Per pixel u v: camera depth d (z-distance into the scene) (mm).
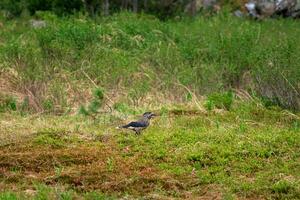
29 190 11375
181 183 11625
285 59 17969
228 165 12602
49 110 16766
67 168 12359
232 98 17672
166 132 14508
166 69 19594
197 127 15125
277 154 13211
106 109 16828
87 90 18188
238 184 11617
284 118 16188
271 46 19797
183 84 18562
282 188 11336
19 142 13773
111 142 13906
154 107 17047
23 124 15180
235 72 19094
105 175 11891
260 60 18703
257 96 18156
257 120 16141
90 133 14492
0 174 12070
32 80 18219
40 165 12508
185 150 13258
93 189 11391
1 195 10805
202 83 18609
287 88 17500
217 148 13281
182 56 20438
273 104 17641
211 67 19219
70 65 19625
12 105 16703
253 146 13453
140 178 11742
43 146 13578
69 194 10883
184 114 16469
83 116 16047
